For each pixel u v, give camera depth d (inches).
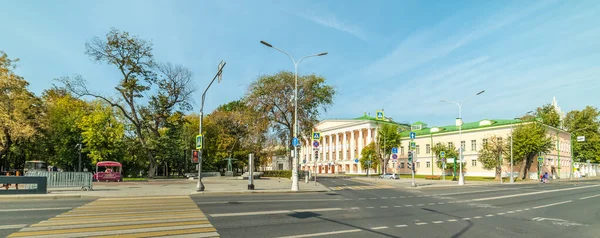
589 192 1053.2
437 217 496.7
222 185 1157.1
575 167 2844.5
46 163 1914.4
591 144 3208.7
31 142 1755.7
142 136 1861.5
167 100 1824.6
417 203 693.3
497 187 1323.8
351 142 3639.3
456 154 2566.4
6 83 1456.7
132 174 2127.2
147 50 1707.7
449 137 2881.4
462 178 1462.8
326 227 391.5
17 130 1450.5
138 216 431.2
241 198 709.9
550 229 413.7
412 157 1274.6
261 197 743.7
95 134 1744.6
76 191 821.9
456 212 559.2
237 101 3026.6
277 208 544.7
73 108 1946.4
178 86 1861.5
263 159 2299.5
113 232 332.5
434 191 1071.0
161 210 490.6
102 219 405.1
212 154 2361.0
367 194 898.7
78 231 335.0
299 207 567.5
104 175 1430.9
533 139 1977.1
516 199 807.7
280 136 1815.9
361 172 3454.7
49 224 369.4
